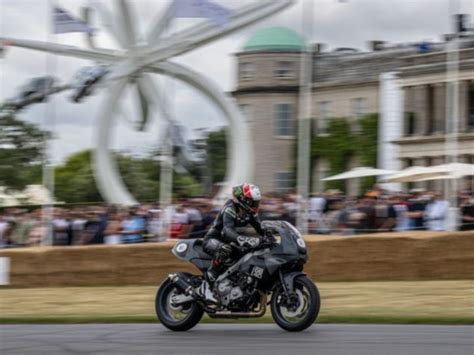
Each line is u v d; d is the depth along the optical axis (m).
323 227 26.84
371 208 24.72
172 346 10.35
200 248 12.00
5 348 10.46
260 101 70.56
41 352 10.09
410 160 63.38
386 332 11.34
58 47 36.06
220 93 38.53
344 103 67.31
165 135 30.88
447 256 20.44
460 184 52.69
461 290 17.30
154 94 38.94
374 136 64.88
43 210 27.16
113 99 37.78
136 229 25.47
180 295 11.91
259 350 9.88
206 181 71.75
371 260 20.81
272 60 70.50
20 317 14.40
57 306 16.73
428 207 24.22
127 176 68.44
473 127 61.00
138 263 21.81
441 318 12.68
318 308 11.09
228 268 11.67
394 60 66.25
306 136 29.52
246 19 37.22
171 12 37.47
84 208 27.70
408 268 20.59
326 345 10.16
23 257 22.19
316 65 70.38
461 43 62.16
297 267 11.52
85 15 30.95
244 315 11.60
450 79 34.56
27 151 67.75
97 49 37.81
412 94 63.53
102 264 21.97
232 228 11.62
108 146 38.19
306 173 29.08
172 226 25.27
